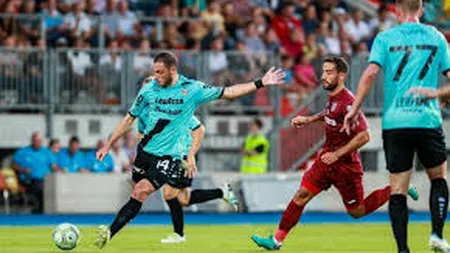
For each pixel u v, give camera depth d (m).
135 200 29.33
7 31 57.56
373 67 24.12
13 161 55.00
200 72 57.69
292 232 41.09
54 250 30.53
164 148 29.88
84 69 57.00
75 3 59.06
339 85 29.23
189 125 31.34
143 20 60.78
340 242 34.97
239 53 58.44
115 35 59.62
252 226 45.84
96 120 57.28
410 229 43.03
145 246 32.41
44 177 54.94
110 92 57.44
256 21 63.41
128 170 56.81
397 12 24.83
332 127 29.50
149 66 57.78
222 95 29.84
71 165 55.56
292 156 58.72
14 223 48.47
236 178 56.16
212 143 58.53
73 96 56.97
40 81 56.44
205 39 60.66
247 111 59.00
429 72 24.23
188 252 29.88
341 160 29.81
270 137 58.59
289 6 63.81
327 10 65.50
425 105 24.14
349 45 65.19
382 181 57.50
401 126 24.14
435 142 24.38
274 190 56.28
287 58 59.75
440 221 24.77
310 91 59.56
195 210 55.88
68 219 51.12
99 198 55.38
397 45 24.23
